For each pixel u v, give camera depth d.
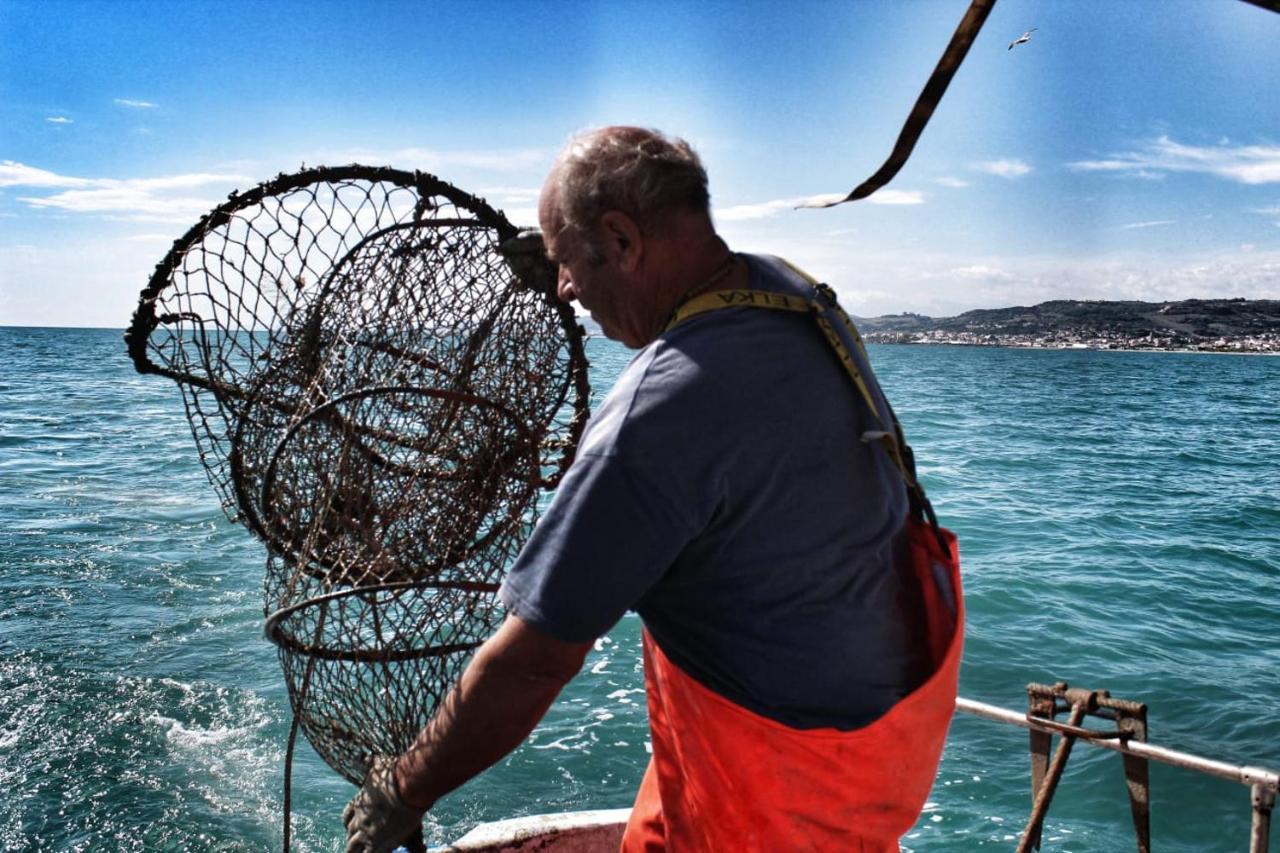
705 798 1.66
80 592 12.05
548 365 2.25
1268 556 15.02
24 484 19.42
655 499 1.44
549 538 1.47
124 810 7.15
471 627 2.12
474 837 2.68
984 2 1.11
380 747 2.03
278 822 7.07
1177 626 11.37
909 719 1.62
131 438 27.27
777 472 1.49
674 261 1.59
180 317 2.04
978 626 11.13
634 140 1.60
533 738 8.09
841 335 1.62
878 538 1.61
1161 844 6.69
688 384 1.46
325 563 2.08
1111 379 79.00
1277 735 8.29
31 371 62.38
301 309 2.08
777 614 1.55
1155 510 18.80
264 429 2.11
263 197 2.03
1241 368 115.44
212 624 10.94
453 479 2.11
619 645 9.97
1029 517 17.69
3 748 8.03
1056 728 2.85
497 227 2.15
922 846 6.46
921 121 1.26
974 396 52.94
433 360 2.14
